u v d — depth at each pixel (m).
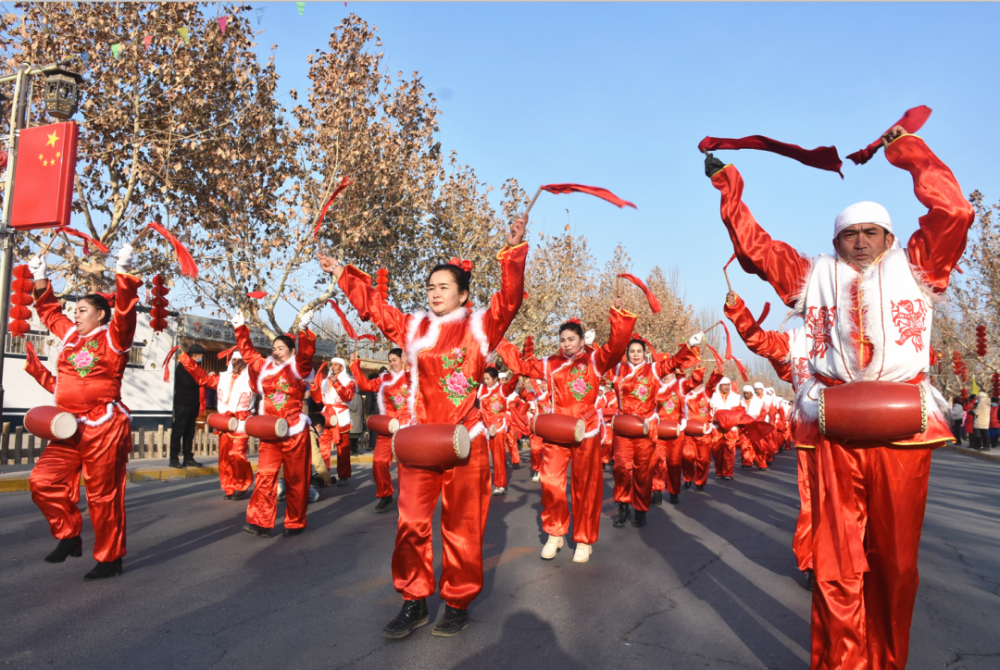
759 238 3.15
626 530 7.19
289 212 15.37
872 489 2.79
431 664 3.43
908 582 2.75
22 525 6.67
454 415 3.98
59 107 8.35
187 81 13.71
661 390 9.14
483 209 21.19
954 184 2.79
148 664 3.38
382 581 4.96
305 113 15.50
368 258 17.66
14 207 8.19
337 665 3.40
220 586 4.78
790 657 3.56
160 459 13.38
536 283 24.06
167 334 20.09
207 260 14.79
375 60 15.87
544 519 5.86
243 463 8.59
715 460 12.65
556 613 4.26
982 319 24.09
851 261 2.99
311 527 7.14
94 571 4.89
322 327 19.58
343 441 10.74
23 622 3.96
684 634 3.90
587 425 5.84
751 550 6.22
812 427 2.99
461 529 3.92
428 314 4.14
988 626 4.18
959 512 8.76
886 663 2.80
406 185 16.55
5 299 8.09
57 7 12.62
